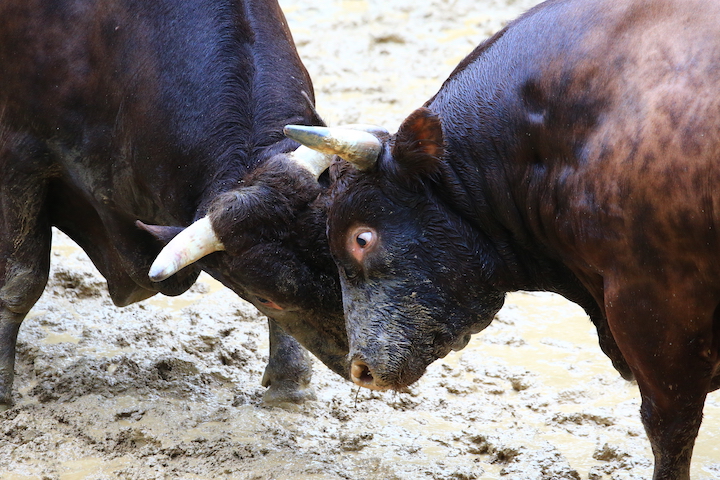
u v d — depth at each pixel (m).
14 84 22.83
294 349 23.67
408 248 18.58
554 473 20.44
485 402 23.72
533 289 20.03
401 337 18.67
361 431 22.22
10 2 22.70
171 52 21.84
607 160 16.73
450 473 20.48
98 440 21.94
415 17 47.84
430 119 17.80
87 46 22.50
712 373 17.34
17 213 23.44
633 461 20.70
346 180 18.64
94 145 22.80
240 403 23.77
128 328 26.66
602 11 17.72
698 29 16.39
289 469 20.80
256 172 20.14
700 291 16.34
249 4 22.69
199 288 29.66
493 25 46.34
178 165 21.47
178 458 21.44
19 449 21.67
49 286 28.70
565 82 17.58
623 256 16.77
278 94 21.70
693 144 15.73
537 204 18.30
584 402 23.64
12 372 23.58
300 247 19.56
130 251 23.70
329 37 46.19
